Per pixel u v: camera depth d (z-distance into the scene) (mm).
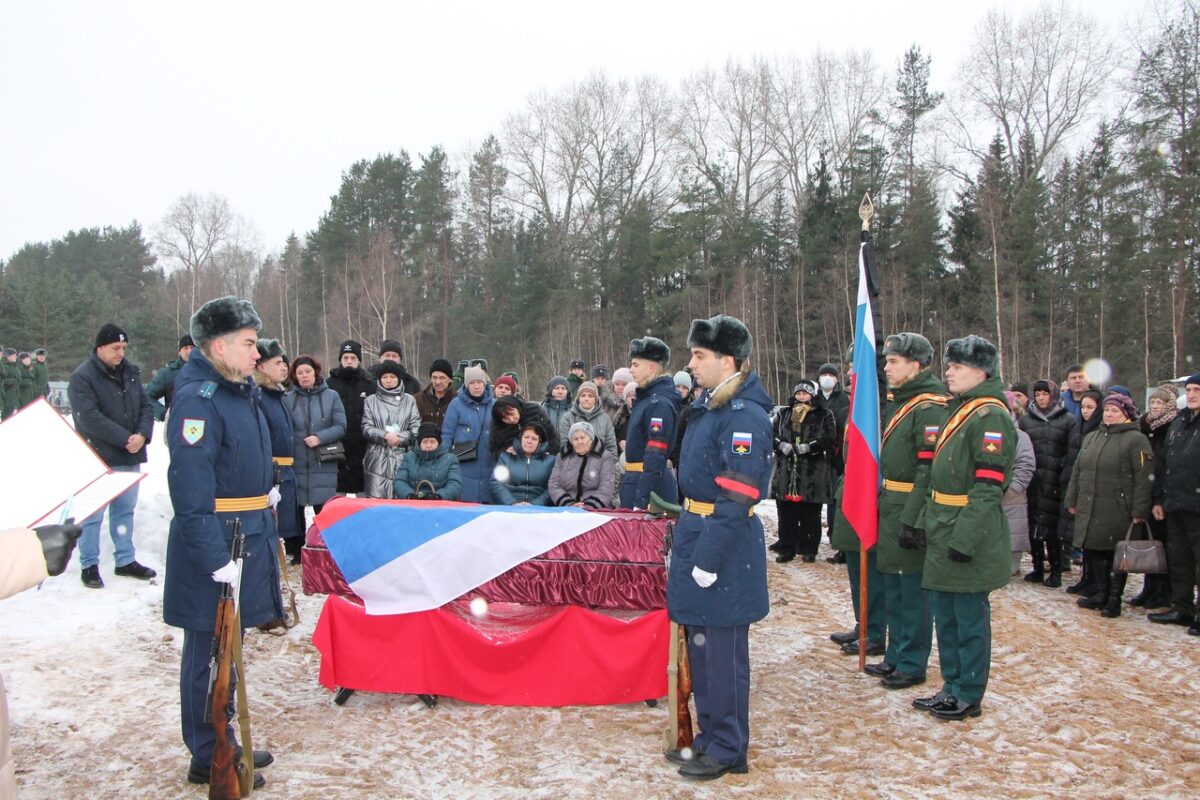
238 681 3287
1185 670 5117
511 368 36594
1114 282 27328
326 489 7016
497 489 6203
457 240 42969
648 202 38844
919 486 4648
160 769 3533
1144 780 3596
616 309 35750
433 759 3707
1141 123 26469
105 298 48094
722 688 3570
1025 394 8734
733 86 40188
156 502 7785
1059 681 4895
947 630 4453
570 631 4332
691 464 3668
